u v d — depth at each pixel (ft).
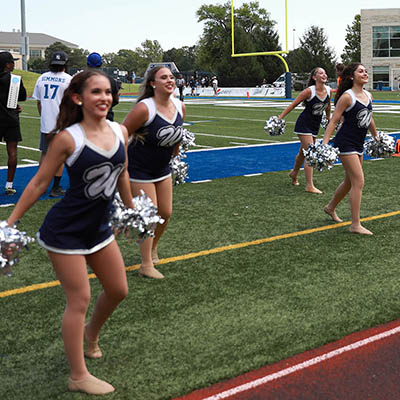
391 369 11.20
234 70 207.10
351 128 19.89
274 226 21.59
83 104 9.64
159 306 14.25
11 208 24.26
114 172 10.00
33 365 11.41
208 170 34.19
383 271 16.75
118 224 10.61
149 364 11.37
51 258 10.11
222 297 14.82
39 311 13.99
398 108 88.63
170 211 16.49
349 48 274.57
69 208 9.90
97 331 11.40
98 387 10.32
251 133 55.47
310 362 11.44
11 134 26.30
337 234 20.53
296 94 157.69
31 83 149.28
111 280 10.60
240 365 11.30
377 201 25.72
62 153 9.66
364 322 13.29
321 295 14.93
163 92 14.83
